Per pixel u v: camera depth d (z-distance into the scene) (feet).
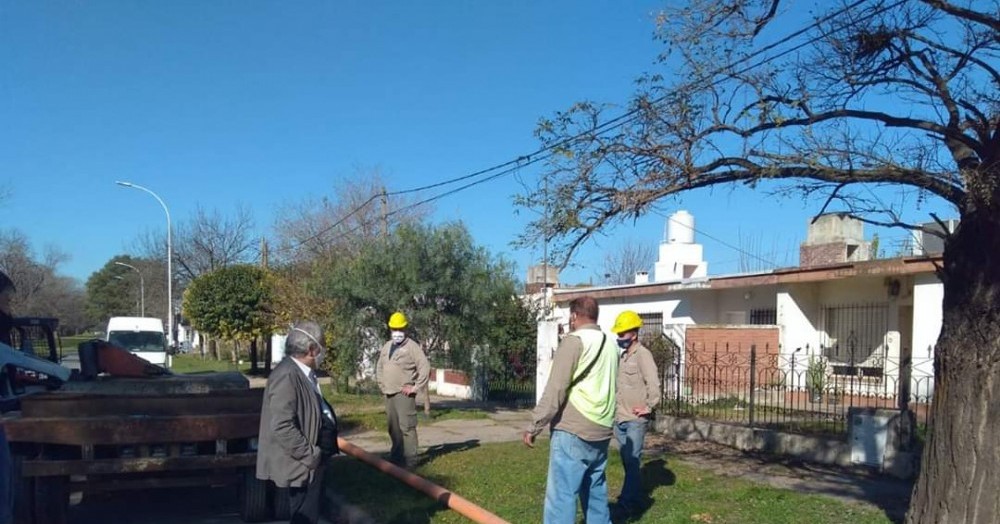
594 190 25.55
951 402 19.33
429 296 49.96
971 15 20.36
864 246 63.16
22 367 30.22
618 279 151.94
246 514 26.27
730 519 23.18
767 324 62.49
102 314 303.89
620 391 24.35
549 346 51.24
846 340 56.24
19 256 170.60
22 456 23.80
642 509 24.44
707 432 38.50
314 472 18.03
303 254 113.09
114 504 29.81
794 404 48.67
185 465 25.02
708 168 24.57
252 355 106.22
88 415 24.56
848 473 30.35
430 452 36.19
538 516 23.79
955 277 19.66
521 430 44.42
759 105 23.49
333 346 58.34
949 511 19.03
